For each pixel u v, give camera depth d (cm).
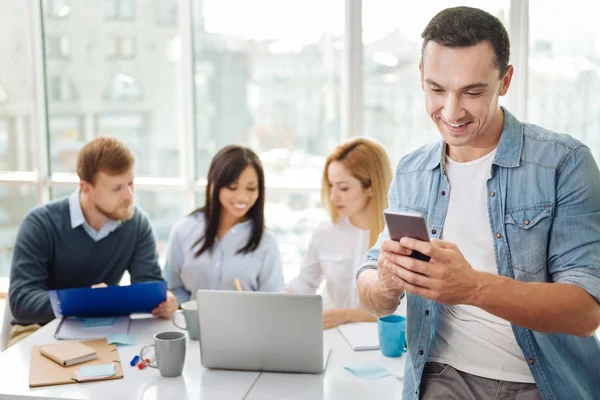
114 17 424
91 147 254
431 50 147
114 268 269
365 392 174
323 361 187
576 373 157
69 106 436
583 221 147
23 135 441
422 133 386
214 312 187
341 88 405
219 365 190
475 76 141
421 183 170
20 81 436
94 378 181
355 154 258
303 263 277
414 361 165
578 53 358
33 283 249
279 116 419
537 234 152
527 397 153
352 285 265
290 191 415
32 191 441
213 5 414
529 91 367
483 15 145
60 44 431
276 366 188
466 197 161
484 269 158
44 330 221
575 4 354
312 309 182
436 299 143
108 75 430
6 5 429
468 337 159
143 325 227
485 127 151
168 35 421
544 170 152
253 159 266
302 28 407
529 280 153
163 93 427
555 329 140
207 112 427
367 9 379
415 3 373
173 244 276
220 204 269
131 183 259
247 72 419
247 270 269
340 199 261
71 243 259
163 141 432
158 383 180
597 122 362
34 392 173
